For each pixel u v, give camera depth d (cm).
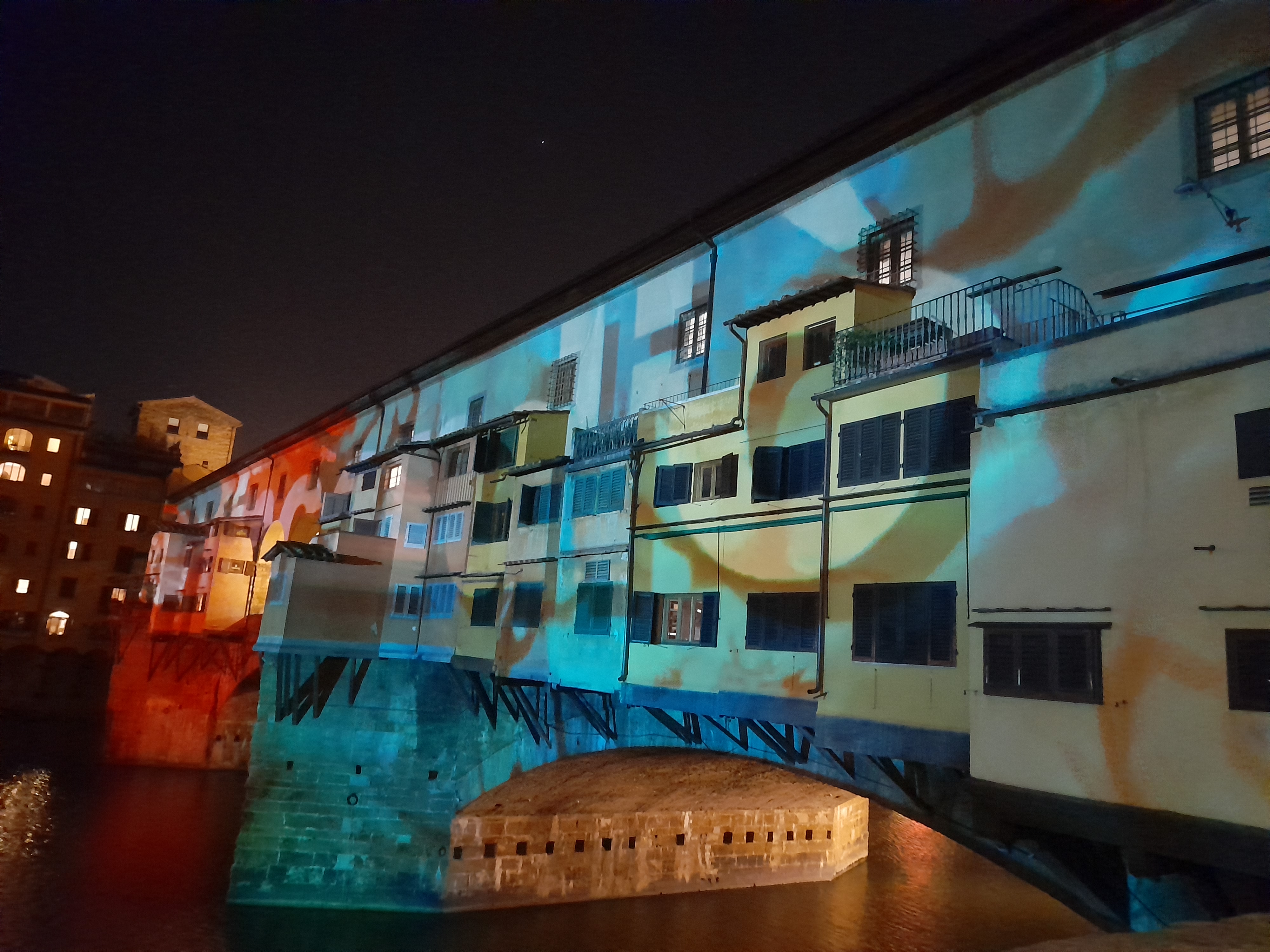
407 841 3042
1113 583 1282
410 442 3828
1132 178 1570
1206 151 1484
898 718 1603
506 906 3152
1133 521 1274
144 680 5616
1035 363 1450
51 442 7306
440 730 3100
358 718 3122
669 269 2723
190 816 4381
